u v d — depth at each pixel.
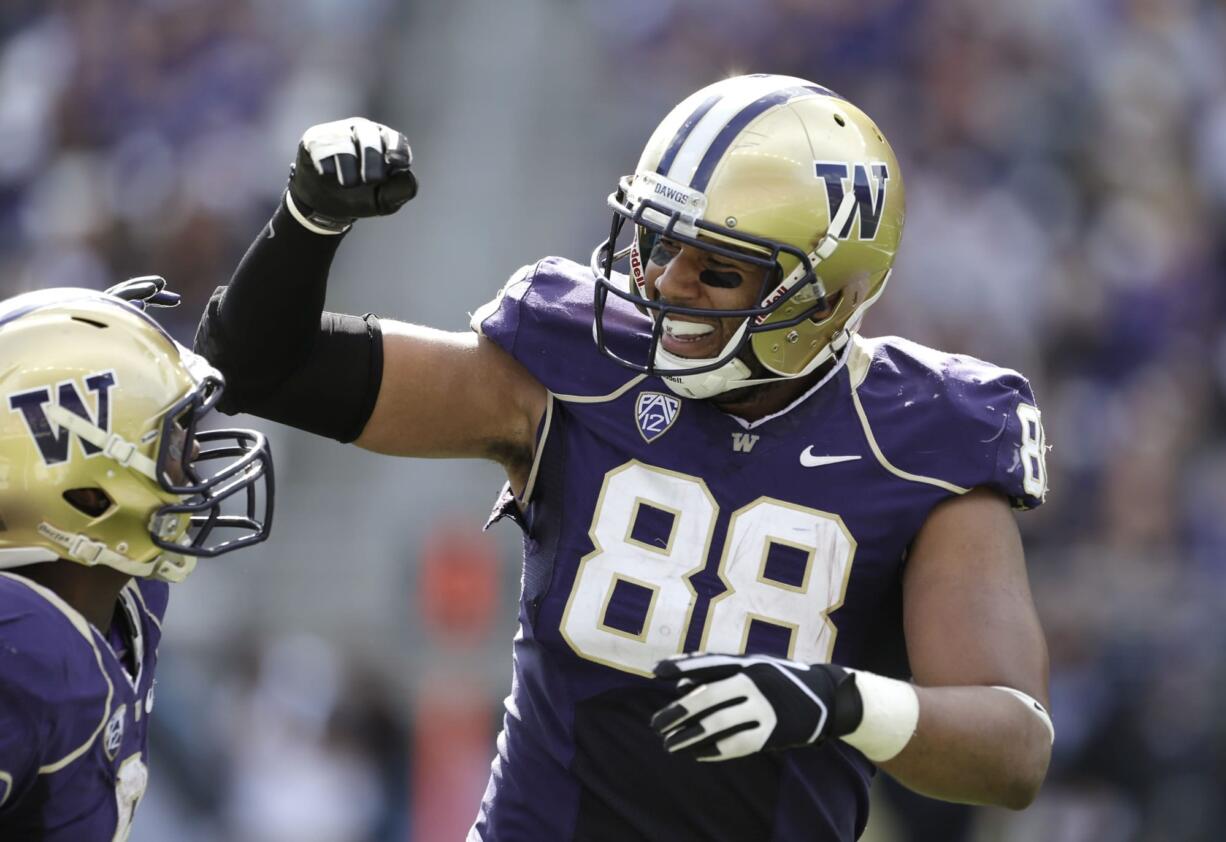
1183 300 32.53
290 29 37.41
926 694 9.00
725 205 9.64
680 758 9.86
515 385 10.36
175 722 24.47
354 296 36.47
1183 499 29.02
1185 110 35.06
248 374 10.12
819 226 9.75
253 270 9.91
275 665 26.92
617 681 9.92
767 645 9.79
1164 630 25.52
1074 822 24.16
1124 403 30.16
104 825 9.12
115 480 9.02
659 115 37.34
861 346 10.32
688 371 9.71
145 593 9.90
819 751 10.03
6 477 8.92
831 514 9.84
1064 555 27.55
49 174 37.38
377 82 38.19
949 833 22.70
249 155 35.47
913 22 34.94
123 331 9.19
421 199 37.38
